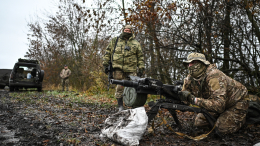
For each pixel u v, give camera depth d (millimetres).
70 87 15492
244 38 6770
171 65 7918
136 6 7547
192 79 3148
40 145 2506
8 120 3711
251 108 3436
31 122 3607
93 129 3266
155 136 2959
